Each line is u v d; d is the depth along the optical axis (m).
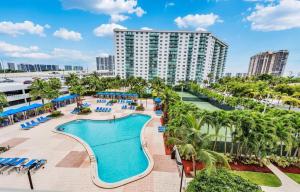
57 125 27.81
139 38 101.00
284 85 56.09
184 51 101.62
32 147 19.67
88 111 36.75
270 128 17.02
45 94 34.00
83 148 19.56
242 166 17.23
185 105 23.72
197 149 12.27
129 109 40.84
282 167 17.36
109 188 13.02
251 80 97.56
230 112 18.86
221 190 9.05
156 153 18.97
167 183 13.87
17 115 30.17
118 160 18.41
